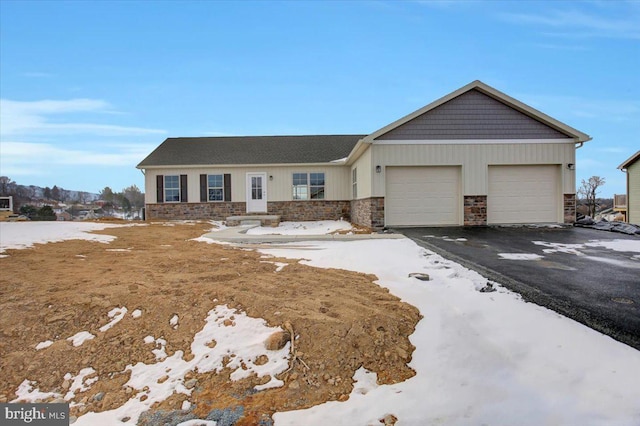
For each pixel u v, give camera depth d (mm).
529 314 3258
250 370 2697
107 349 3062
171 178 16359
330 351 2822
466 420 2070
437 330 3076
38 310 3635
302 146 17922
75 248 7246
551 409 2088
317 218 16391
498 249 6785
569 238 8234
